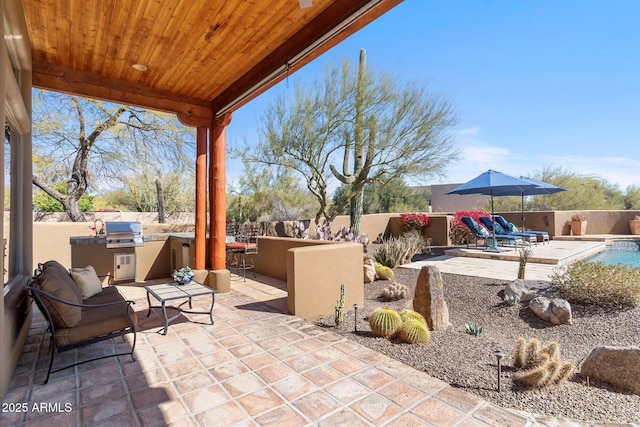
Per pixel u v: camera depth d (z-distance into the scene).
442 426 2.09
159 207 12.06
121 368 2.83
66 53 4.07
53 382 2.61
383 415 2.20
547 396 2.50
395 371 2.80
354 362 2.96
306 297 4.27
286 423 2.12
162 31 3.56
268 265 6.70
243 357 3.04
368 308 4.84
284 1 3.08
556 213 12.74
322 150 9.30
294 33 3.62
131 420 2.15
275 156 9.51
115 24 3.44
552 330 3.98
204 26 3.47
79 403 2.33
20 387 2.53
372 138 8.70
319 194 10.49
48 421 2.13
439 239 11.58
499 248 10.21
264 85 4.29
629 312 4.11
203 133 5.74
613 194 18.08
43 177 10.21
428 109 8.46
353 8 2.88
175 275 4.20
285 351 3.18
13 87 2.75
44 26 3.47
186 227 9.66
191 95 5.47
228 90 5.17
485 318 4.47
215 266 5.64
